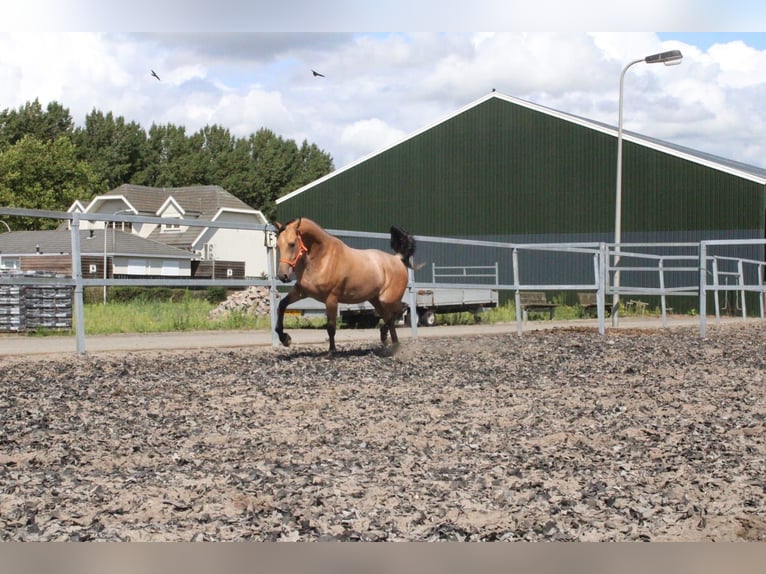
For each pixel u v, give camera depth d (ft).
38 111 294.46
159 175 306.76
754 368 36.70
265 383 29.96
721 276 116.37
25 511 14.99
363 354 39.58
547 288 55.42
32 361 34.63
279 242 35.12
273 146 345.10
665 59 81.92
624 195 124.47
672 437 21.84
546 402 27.02
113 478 17.16
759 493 16.76
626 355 41.63
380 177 142.82
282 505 15.51
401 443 20.65
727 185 116.78
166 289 112.98
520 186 132.46
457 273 136.77
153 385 29.07
